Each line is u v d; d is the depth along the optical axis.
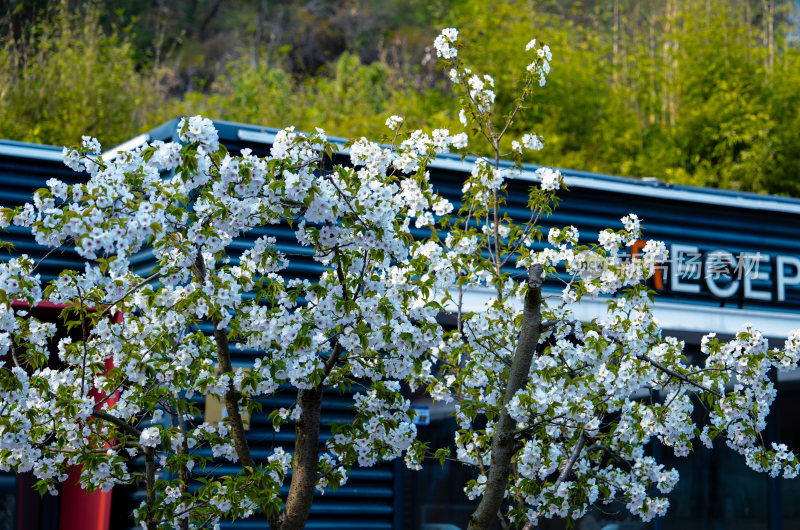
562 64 14.81
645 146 15.35
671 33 15.91
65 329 7.07
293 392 6.72
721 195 8.37
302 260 6.96
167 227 4.05
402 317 4.41
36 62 13.61
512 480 5.35
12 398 4.10
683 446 5.23
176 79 19.48
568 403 4.91
